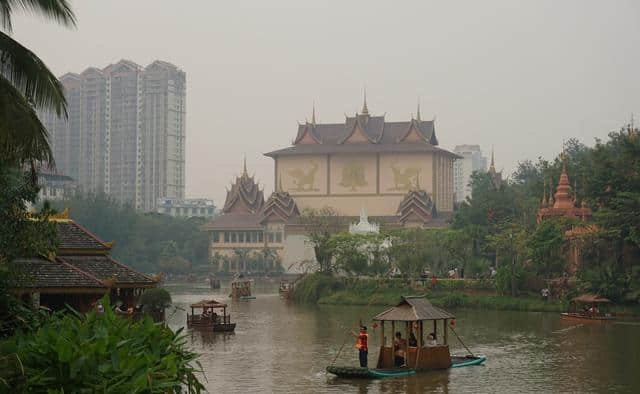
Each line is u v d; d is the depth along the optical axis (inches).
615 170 4387.3
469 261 4990.2
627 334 3046.3
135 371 951.0
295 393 1846.7
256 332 3171.8
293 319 3752.5
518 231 4985.2
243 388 1911.9
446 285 4611.2
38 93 1082.1
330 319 3737.7
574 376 2095.2
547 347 2674.7
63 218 2379.4
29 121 1050.1
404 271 4889.3
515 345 2733.8
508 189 6993.1
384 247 5413.4
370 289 4830.2
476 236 5334.6
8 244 1435.8
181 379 1058.1
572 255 4325.8
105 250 2322.8
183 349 1141.7
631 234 3932.1
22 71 1071.6
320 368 2213.3
